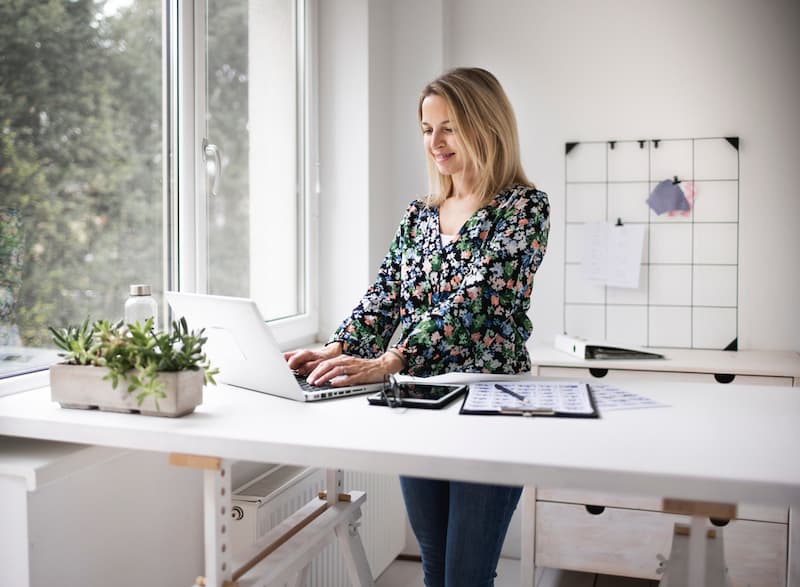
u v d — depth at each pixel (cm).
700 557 100
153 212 194
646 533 236
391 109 292
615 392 146
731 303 278
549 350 272
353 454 107
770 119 272
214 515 117
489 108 171
